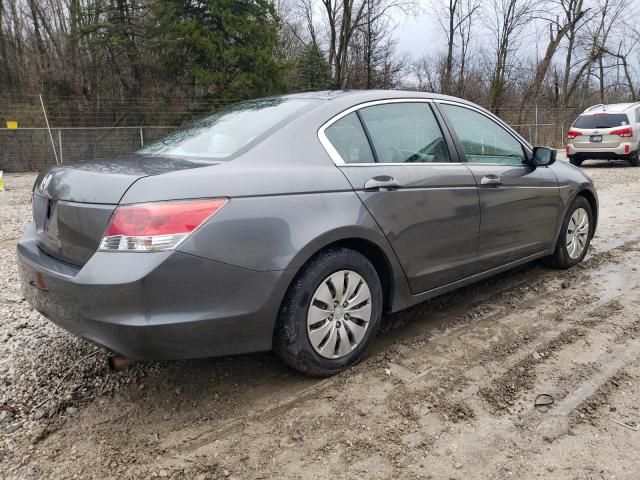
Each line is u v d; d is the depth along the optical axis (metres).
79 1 24.23
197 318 2.38
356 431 2.50
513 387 2.86
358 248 3.09
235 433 2.50
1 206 9.99
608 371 3.00
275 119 2.98
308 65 29.58
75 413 2.69
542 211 4.27
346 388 2.86
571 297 4.18
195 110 22.80
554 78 31.91
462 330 3.60
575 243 4.87
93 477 2.22
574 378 2.93
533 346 3.34
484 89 30.78
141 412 2.69
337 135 3.01
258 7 23.03
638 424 2.51
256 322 2.56
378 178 3.02
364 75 30.83
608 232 6.46
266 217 2.54
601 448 2.34
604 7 31.61
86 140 18.83
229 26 22.03
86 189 2.46
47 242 2.73
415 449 2.36
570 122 26.09
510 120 27.19
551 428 2.49
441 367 3.08
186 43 21.98
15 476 2.24
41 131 18.50
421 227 3.25
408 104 3.46
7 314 3.94
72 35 23.36
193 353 2.45
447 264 3.48
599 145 14.66
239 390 2.87
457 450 2.35
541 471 2.20
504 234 3.91
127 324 2.28
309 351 2.80
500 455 2.31
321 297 2.80
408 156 3.30
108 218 2.33
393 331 3.60
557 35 29.72
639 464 2.23
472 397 2.76
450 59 31.67
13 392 2.88
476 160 3.76
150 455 2.36
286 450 2.38
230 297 2.46
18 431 2.54
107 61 24.16
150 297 2.27
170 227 2.29
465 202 3.51
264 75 23.14
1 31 23.78
